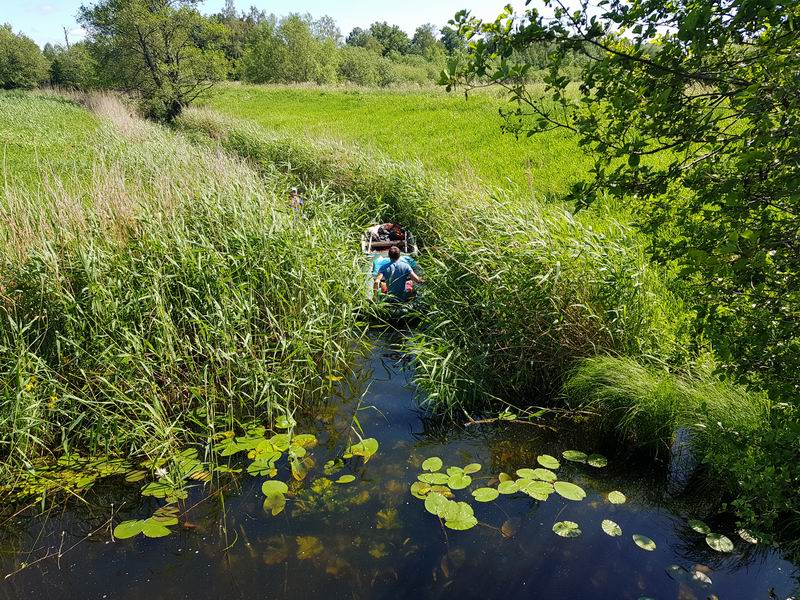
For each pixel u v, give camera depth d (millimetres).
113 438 5418
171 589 3875
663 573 3904
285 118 27750
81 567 4117
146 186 9992
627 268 6328
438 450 5492
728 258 2822
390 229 11203
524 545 4195
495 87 28344
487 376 6461
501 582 3861
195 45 33219
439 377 6336
